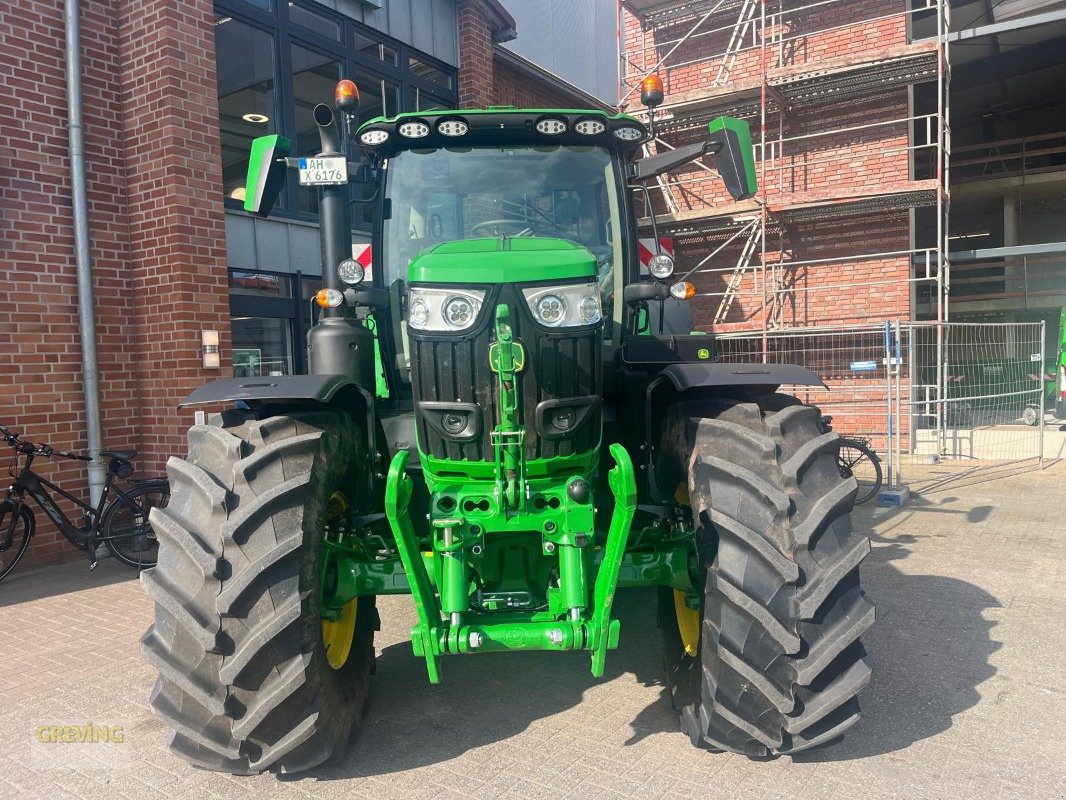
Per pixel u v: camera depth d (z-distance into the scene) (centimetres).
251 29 755
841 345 1184
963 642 408
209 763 266
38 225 603
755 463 271
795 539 254
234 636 250
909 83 1130
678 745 306
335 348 329
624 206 367
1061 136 1766
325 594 292
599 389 282
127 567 609
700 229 1228
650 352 349
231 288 732
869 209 1146
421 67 982
